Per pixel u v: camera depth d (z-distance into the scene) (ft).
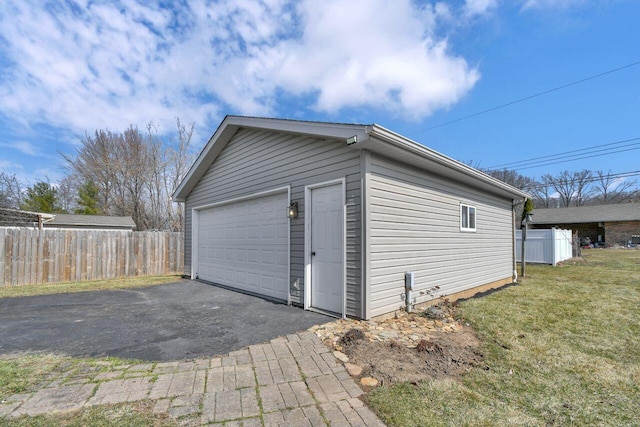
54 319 15.61
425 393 8.42
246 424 6.99
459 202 22.40
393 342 11.79
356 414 7.43
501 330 14.05
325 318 15.28
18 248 26.94
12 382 8.71
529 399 8.35
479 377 9.55
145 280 29.53
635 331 13.99
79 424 6.88
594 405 8.11
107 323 14.83
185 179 29.53
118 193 72.02
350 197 15.14
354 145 14.17
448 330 14.06
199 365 9.96
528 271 37.29
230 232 25.32
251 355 10.71
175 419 7.13
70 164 71.31
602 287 25.44
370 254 14.52
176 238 35.42
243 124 21.30
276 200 20.39
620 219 81.20
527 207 48.08
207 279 28.63
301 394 8.27
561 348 12.00
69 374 9.30
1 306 18.65
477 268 24.45
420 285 17.89
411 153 15.44
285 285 19.38
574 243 54.39
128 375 9.25
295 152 18.56
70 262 29.27
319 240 17.02
